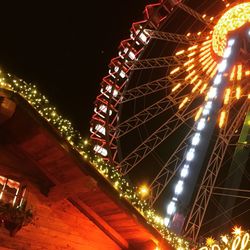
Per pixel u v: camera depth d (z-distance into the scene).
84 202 10.08
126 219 9.99
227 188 21.77
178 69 25.48
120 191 9.76
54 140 8.84
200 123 22.03
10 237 9.12
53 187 9.80
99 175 9.38
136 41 25.75
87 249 10.32
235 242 11.40
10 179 9.48
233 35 23.92
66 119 9.29
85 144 9.47
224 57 23.19
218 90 22.31
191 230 19.98
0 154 9.41
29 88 8.97
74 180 9.33
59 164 9.24
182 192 20.47
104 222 10.50
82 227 10.38
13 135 9.27
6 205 8.77
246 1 24.41
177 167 22.38
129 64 25.67
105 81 25.45
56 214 10.02
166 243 10.47
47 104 9.14
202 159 21.27
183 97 25.02
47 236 9.73
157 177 22.16
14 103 8.45
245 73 23.66
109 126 23.94
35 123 8.66
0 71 8.62
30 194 9.62
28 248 9.36
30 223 9.51
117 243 10.85
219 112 22.25
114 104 24.95
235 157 23.03
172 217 19.89
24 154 9.59
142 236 10.38
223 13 25.11
